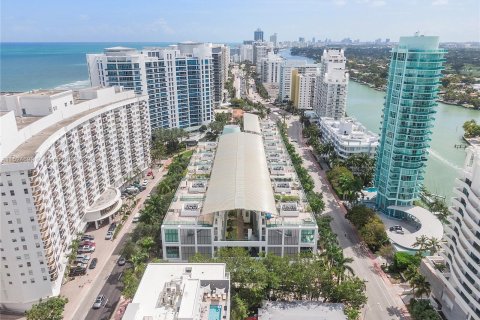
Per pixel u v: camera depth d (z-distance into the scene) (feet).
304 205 433.48
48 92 472.03
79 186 440.45
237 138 595.88
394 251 416.26
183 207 413.39
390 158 479.00
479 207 281.74
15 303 337.11
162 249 418.10
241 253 355.97
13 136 337.72
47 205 341.41
